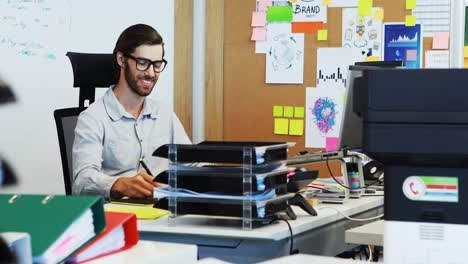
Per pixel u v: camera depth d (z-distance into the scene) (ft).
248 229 6.30
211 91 15.30
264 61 14.99
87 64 9.86
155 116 10.14
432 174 3.65
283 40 14.84
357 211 8.25
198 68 15.38
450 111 3.55
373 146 3.66
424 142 3.59
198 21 15.34
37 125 11.67
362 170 9.27
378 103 3.64
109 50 13.10
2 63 11.03
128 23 13.52
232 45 15.19
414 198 3.68
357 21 14.44
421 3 14.14
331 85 14.58
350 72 7.66
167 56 14.53
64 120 9.72
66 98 12.21
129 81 9.69
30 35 11.49
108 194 8.43
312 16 14.65
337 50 14.52
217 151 6.36
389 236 3.73
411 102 3.60
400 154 3.63
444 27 14.06
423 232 3.67
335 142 14.58
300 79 14.75
